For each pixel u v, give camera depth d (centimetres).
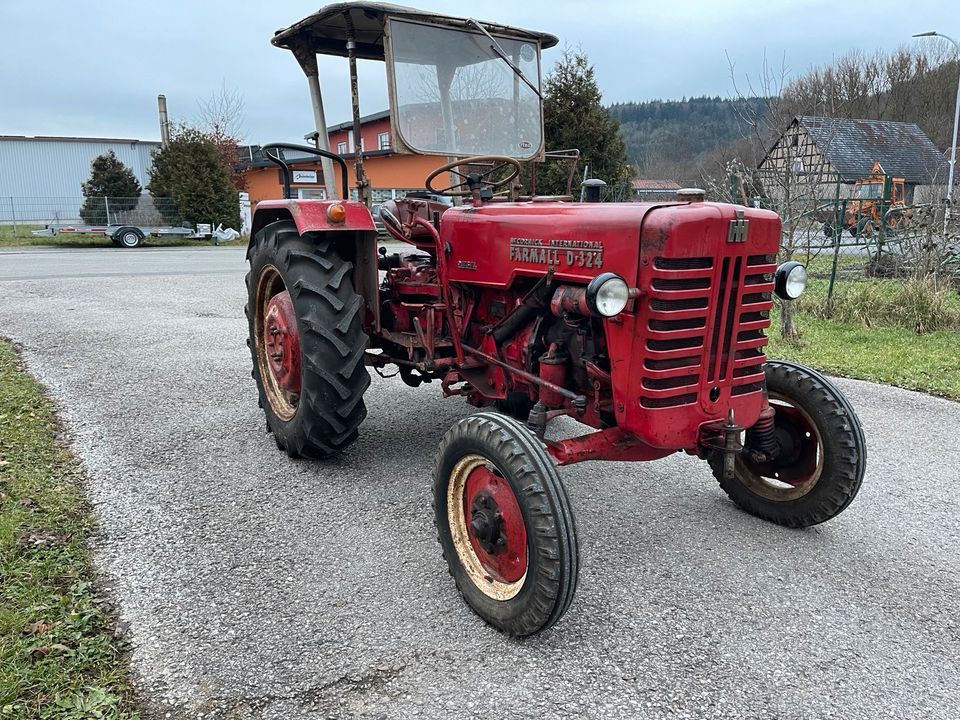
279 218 442
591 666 246
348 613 273
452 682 237
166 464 406
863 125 2480
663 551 325
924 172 2245
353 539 329
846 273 1135
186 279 1229
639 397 268
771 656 253
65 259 1686
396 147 396
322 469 406
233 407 507
